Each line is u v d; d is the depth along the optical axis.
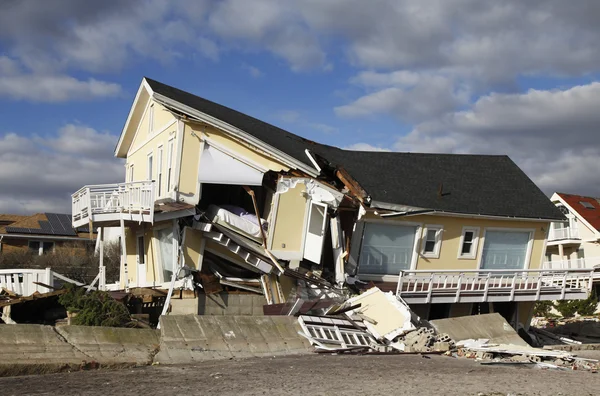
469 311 27.67
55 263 44.56
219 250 23.00
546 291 27.30
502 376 15.05
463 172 31.41
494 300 26.05
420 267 26.53
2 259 45.12
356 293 23.30
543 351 19.06
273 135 27.31
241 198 27.34
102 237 26.50
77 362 13.95
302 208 23.70
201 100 28.42
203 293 22.05
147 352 15.78
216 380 12.93
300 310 20.84
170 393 11.40
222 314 22.19
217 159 23.92
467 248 27.95
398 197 25.91
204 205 27.27
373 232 25.42
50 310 21.88
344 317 20.81
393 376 14.22
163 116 25.80
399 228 26.03
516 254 29.30
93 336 15.54
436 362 17.20
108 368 14.32
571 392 13.34
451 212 26.52
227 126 23.55
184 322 17.12
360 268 25.14
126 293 22.64
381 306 21.05
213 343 17.05
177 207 22.00
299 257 23.53
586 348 26.05
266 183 24.70
